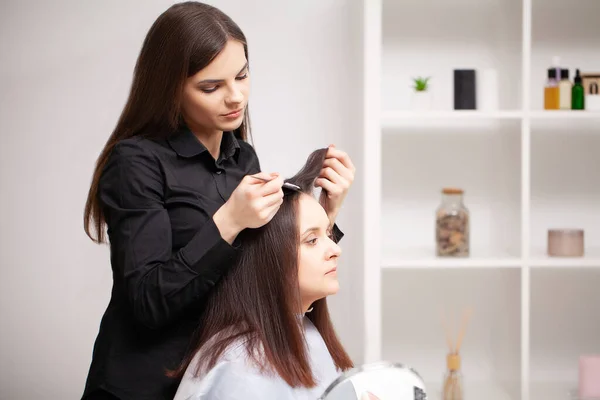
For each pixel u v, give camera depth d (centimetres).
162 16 146
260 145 265
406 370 105
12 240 267
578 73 247
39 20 261
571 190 269
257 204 129
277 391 124
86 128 265
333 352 150
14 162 265
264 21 262
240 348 126
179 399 127
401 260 239
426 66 265
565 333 274
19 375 269
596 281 272
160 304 135
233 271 134
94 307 269
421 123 267
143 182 145
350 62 262
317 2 262
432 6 263
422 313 272
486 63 264
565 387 264
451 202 245
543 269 272
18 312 268
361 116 263
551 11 264
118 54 263
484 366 273
